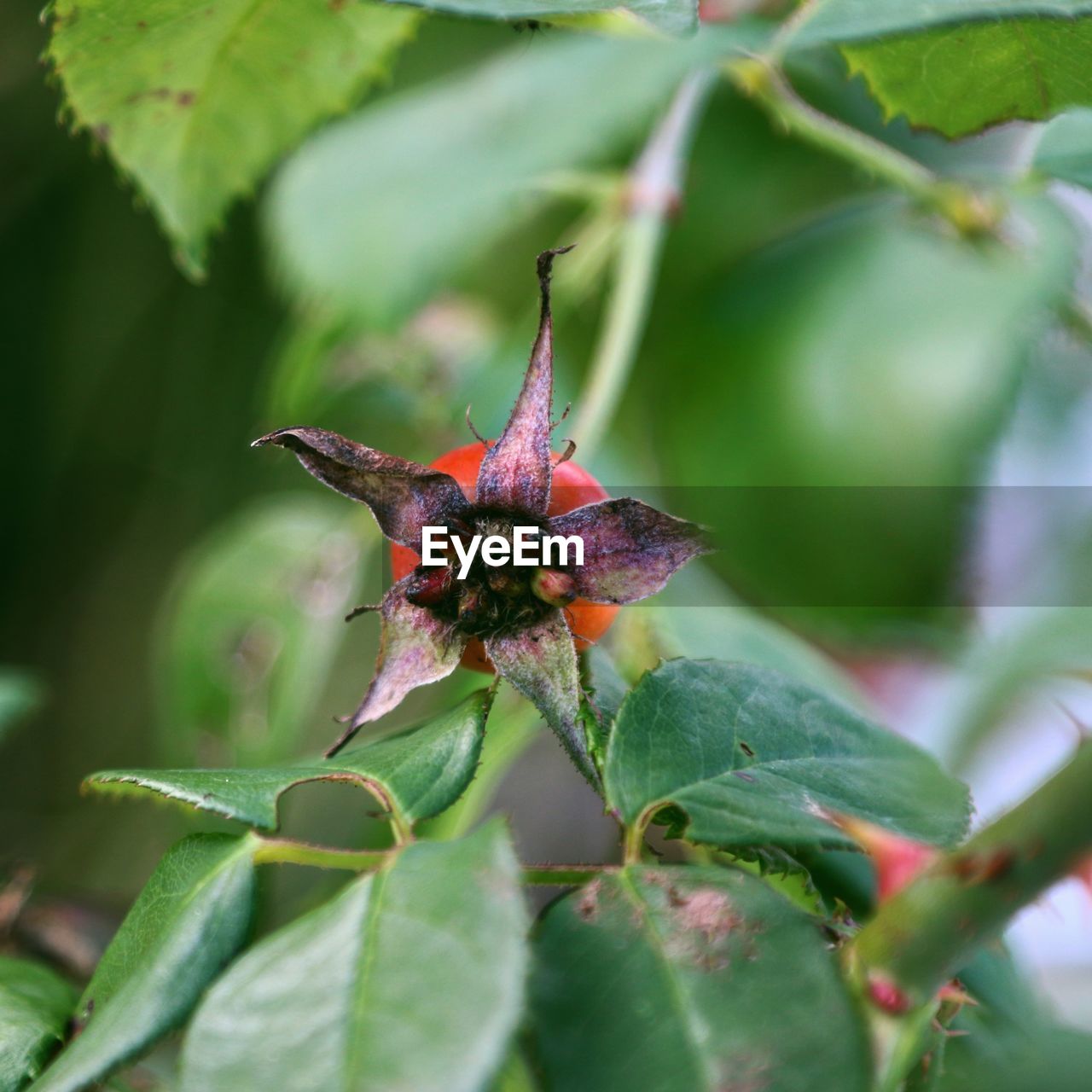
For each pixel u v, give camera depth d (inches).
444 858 13.6
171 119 16.5
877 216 18.5
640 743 14.3
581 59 20.7
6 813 27.2
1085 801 13.6
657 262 19.3
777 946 13.7
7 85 25.3
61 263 26.9
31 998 14.7
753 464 18.1
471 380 20.5
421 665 14.7
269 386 23.8
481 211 19.8
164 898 14.2
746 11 18.5
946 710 17.3
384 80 16.5
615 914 13.8
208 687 19.3
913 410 17.7
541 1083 13.5
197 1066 13.3
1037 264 17.8
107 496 28.0
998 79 14.9
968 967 14.9
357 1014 13.3
